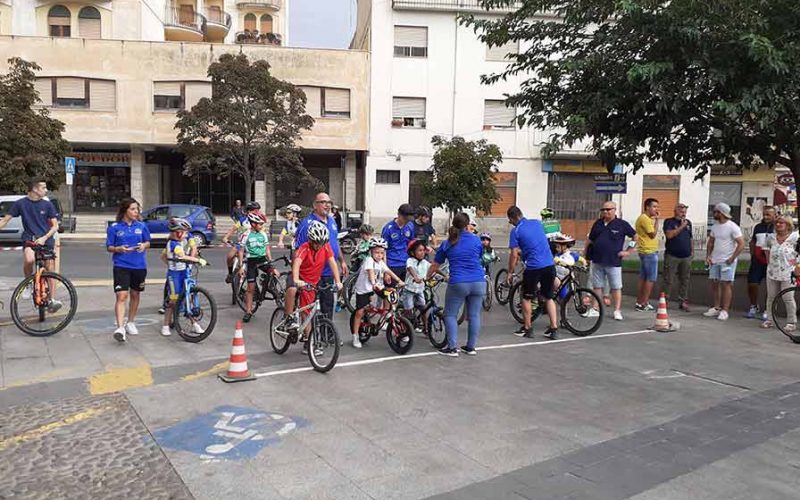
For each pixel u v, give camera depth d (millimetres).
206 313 7926
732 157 11359
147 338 7949
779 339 8500
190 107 29359
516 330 9047
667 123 9781
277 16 51562
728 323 9680
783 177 15367
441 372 6625
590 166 30750
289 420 5070
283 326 7082
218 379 6176
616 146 11164
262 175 28625
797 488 3961
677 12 8586
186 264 7887
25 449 4465
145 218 22609
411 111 30250
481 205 24938
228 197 32469
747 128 10273
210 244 23000
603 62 9891
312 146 29859
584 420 5203
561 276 9062
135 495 3789
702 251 27672
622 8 8812
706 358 7395
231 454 4395
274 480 4000
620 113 10367
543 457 4418
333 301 7352
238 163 25938
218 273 15367
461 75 30078
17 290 7973
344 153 31641
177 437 4691
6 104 23688
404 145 30250
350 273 10258
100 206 31266
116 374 6336
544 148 10133
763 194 32656
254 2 50406
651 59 9492
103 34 32844
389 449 4520
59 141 25156
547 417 5262
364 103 30062
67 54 28688
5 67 28484
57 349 7281
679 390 6094
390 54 29812
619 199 31438
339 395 5746
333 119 29922
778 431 4977
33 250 8641
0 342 7531
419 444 4621
